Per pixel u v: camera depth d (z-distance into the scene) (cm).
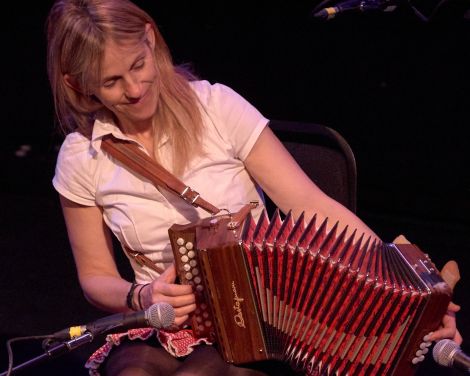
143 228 728
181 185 706
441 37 1286
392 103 1354
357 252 652
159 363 711
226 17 1454
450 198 1348
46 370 1088
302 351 650
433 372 1029
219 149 736
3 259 1358
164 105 719
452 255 1282
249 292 632
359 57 1360
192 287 652
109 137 721
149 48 686
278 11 1413
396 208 1391
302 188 739
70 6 669
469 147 1316
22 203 1558
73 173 739
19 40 1609
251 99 1459
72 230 762
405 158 1369
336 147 782
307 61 1403
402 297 619
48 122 1622
